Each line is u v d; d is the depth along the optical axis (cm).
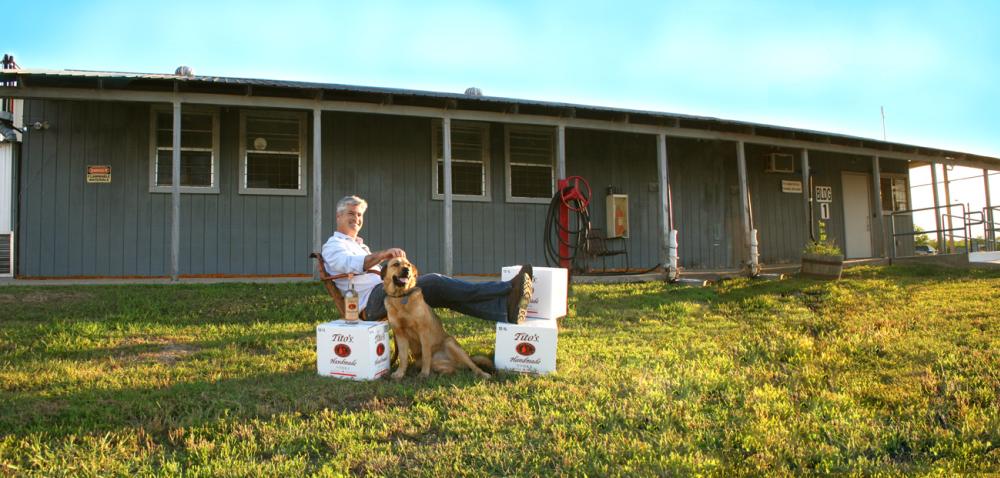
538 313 495
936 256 1185
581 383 407
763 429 327
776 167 1312
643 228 1204
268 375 424
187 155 959
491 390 388
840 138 1198
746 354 518
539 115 991
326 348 422
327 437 308
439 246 1062
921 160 1327
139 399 358
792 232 1350
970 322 618
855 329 604
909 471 284
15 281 816
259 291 778
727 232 1279
